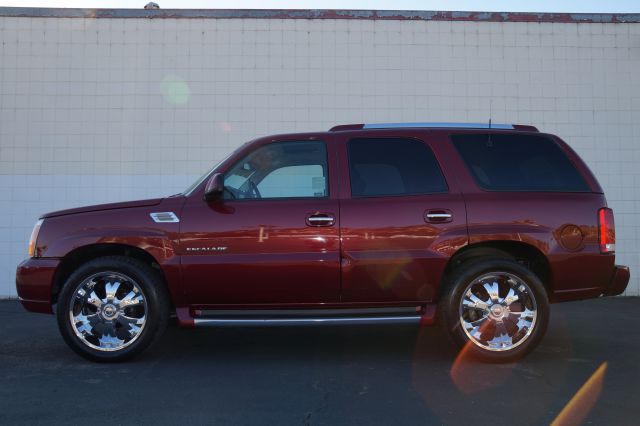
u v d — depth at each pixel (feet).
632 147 32.73
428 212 16.17
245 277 15.99
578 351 17.83
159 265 16.10
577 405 12.66
